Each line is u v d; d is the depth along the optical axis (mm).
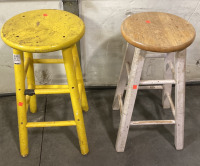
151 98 1909
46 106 1831
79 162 1479
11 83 1842
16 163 1472
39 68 1759
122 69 1496
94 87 1944
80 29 1126
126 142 1590
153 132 1653
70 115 1768
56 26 1146
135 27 1161
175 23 1201
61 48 1036
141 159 1499
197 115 1772
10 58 1670
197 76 1941
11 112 1788
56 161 1483
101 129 1671
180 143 1509
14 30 1110
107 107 1829
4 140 1598
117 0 1445
